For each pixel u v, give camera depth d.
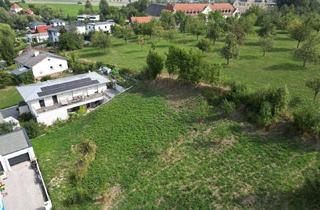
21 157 36.09
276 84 41.72
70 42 90.94
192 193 26.64
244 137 31.31
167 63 45.41
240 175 27.06
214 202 25.19
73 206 28.27
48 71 71.00
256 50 63.16
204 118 36.09
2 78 65.12
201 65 41.06
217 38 74.50
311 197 22.78
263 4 152.75
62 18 166.12
